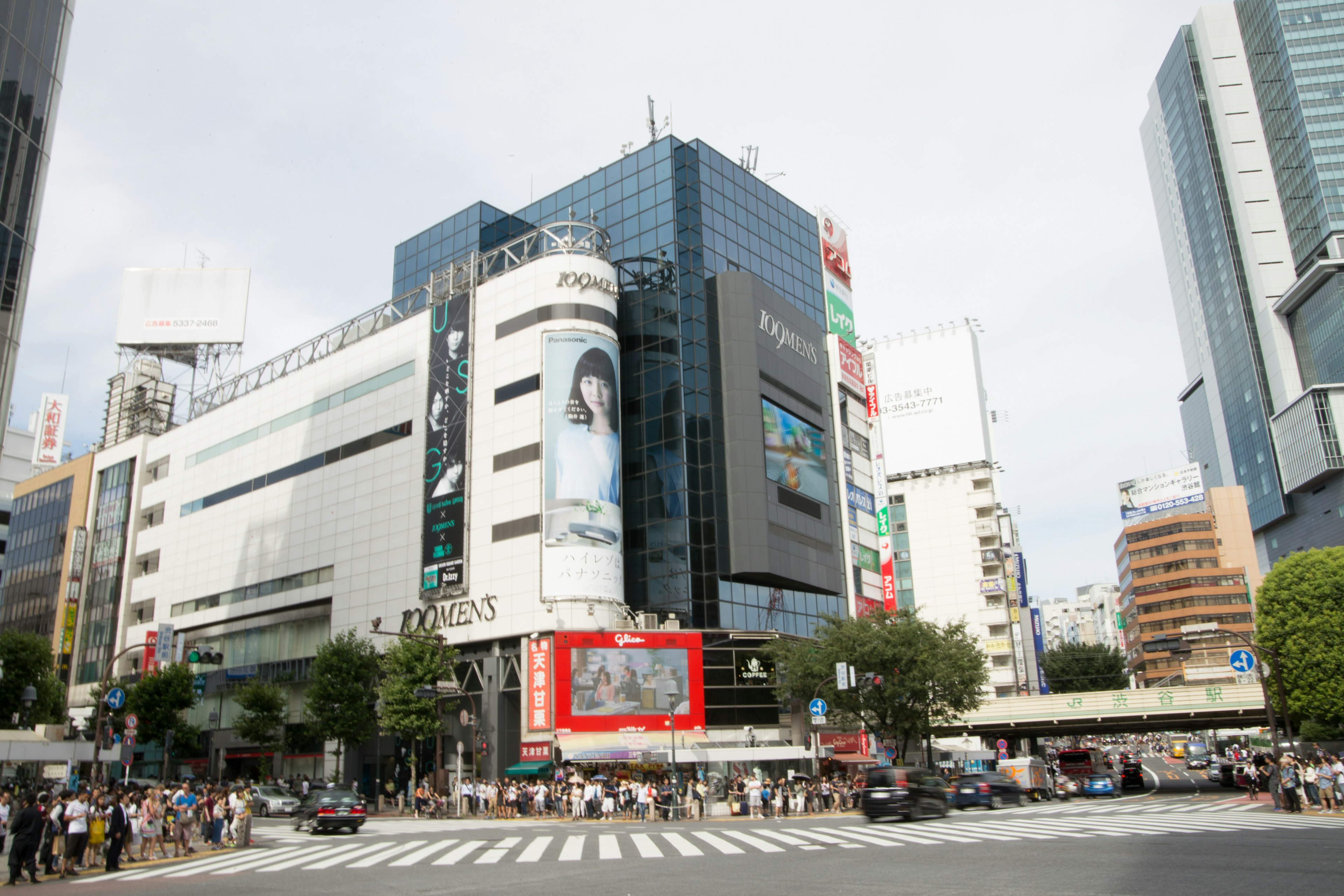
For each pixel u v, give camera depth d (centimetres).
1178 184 18238
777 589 7175
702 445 6894
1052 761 6662
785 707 6281
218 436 9250
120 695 4253
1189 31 17238
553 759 5528
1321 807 3503
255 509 8569
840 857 2261
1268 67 15825
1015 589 11850
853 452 8644
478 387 6794
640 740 5700
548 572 5956
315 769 7500
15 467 13900
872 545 8656
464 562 6500
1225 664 14450
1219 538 15950
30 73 3497
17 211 3453
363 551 7406
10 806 3316
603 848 2756
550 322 6397
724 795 5488
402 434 7331
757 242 8038
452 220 9012
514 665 6097
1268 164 15862
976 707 5609
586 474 6094
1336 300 13675
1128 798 5822
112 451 10712
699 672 6016
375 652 6606
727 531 6844
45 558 11131
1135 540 16000
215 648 8712
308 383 8338
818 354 8312
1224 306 16525
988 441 12012
